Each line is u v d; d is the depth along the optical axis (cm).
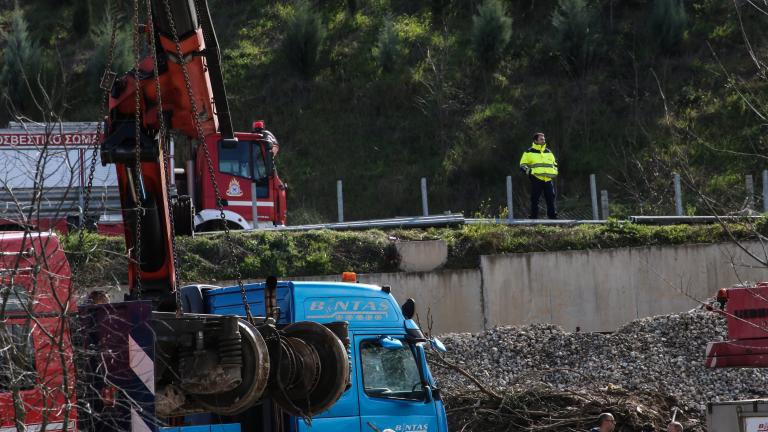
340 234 4166
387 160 7162
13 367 1251
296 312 2077
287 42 7962
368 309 2178
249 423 2058
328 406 1480
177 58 1606
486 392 2973
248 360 1385
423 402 2222
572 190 6688
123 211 1712
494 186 6831
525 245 4253
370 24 8425
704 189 5672
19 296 1338
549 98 7356
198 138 1680
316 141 7362
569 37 7625
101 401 1380
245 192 4500
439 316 3978
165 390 1416
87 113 7138
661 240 4300
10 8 8681
